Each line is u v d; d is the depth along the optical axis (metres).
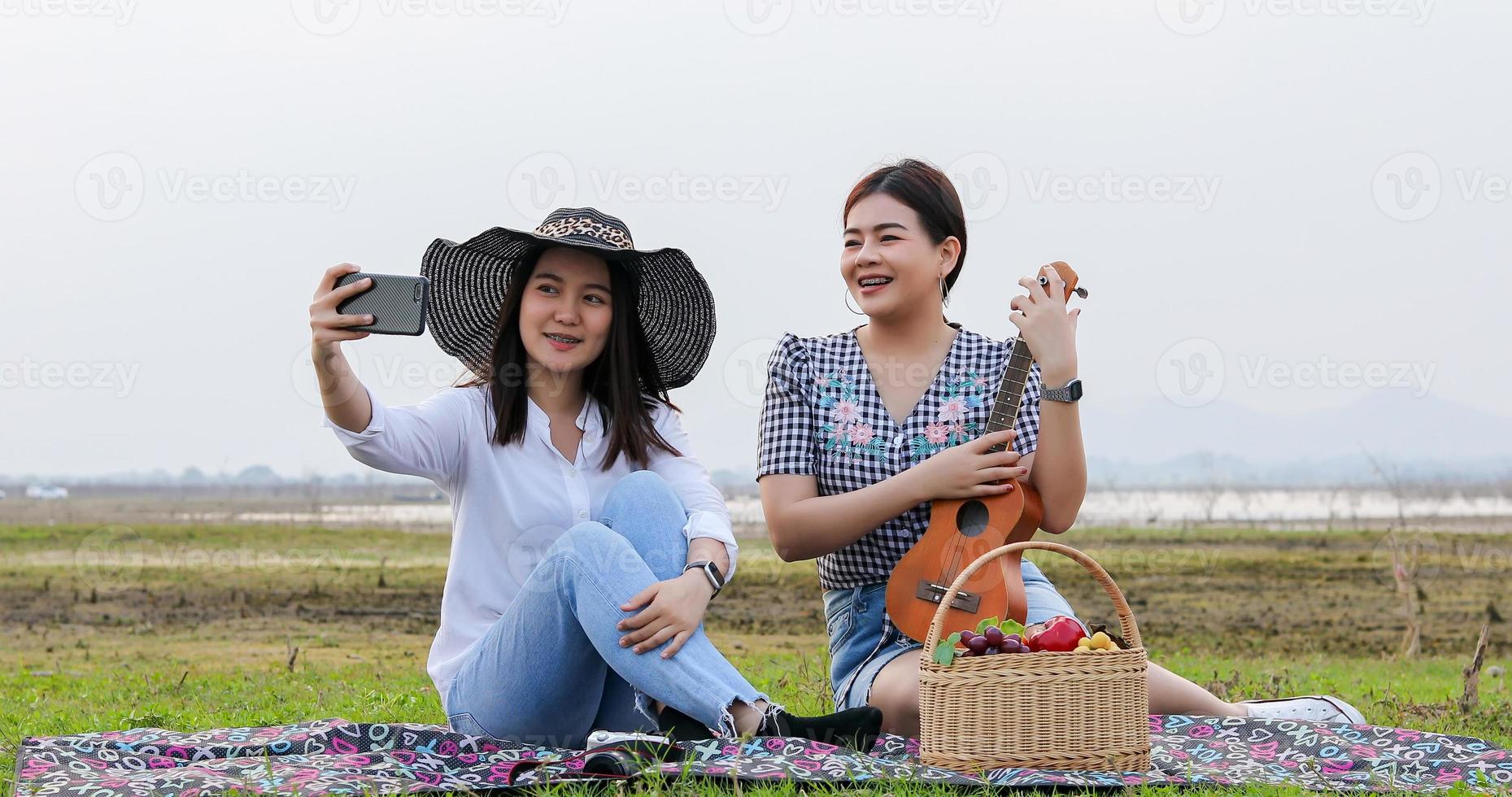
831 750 3.28
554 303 3.85
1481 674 7.84
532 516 3.87
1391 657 9.30
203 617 10.52
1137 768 3.33
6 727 4.78
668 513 3.65
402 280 3.46
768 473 4.11
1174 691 4.09
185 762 3.52
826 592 4.27
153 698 5.84
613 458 3.93
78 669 7.52
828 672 6.26
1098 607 11.99
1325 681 6.58
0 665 7.71
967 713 3.29
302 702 5.64
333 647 8.92
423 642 9.25
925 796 3.00
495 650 3.58
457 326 4.14
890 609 3.84
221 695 5.88
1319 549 16.34
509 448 3.89
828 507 3.90
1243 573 14.29
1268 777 3.28
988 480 3.79
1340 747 3.58
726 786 3.03
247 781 3.14
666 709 3.49
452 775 3.28
